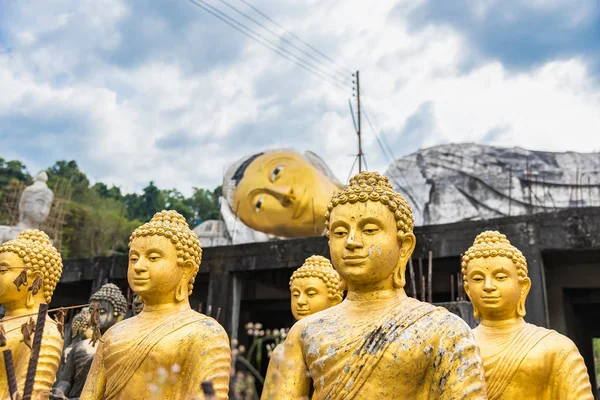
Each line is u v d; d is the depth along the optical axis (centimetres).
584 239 1217
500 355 540
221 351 474
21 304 566
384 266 400
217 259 1609
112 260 1741
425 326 371
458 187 2306
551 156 2245
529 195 2134
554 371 530
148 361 465
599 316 1844
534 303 1209
